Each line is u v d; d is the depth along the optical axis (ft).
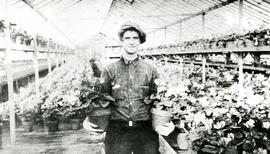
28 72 28.66
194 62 42.96
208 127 9.68
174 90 13.05
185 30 50.42
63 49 53.83
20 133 17.37
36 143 15.14
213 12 36.96
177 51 35.73
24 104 18.26
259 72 26.89
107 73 8.58
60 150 13.93
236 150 9.66
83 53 80.79
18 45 17.51
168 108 9.80
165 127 8.64
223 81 24.38
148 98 8.68
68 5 30.37
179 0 39.06
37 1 23.25
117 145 8.53
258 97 10.87
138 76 8.49
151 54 52.49
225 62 32.81
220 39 22.50
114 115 8.62
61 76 34.06
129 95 8.42
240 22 29.30
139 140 8.52
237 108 11.27
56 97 18.51
